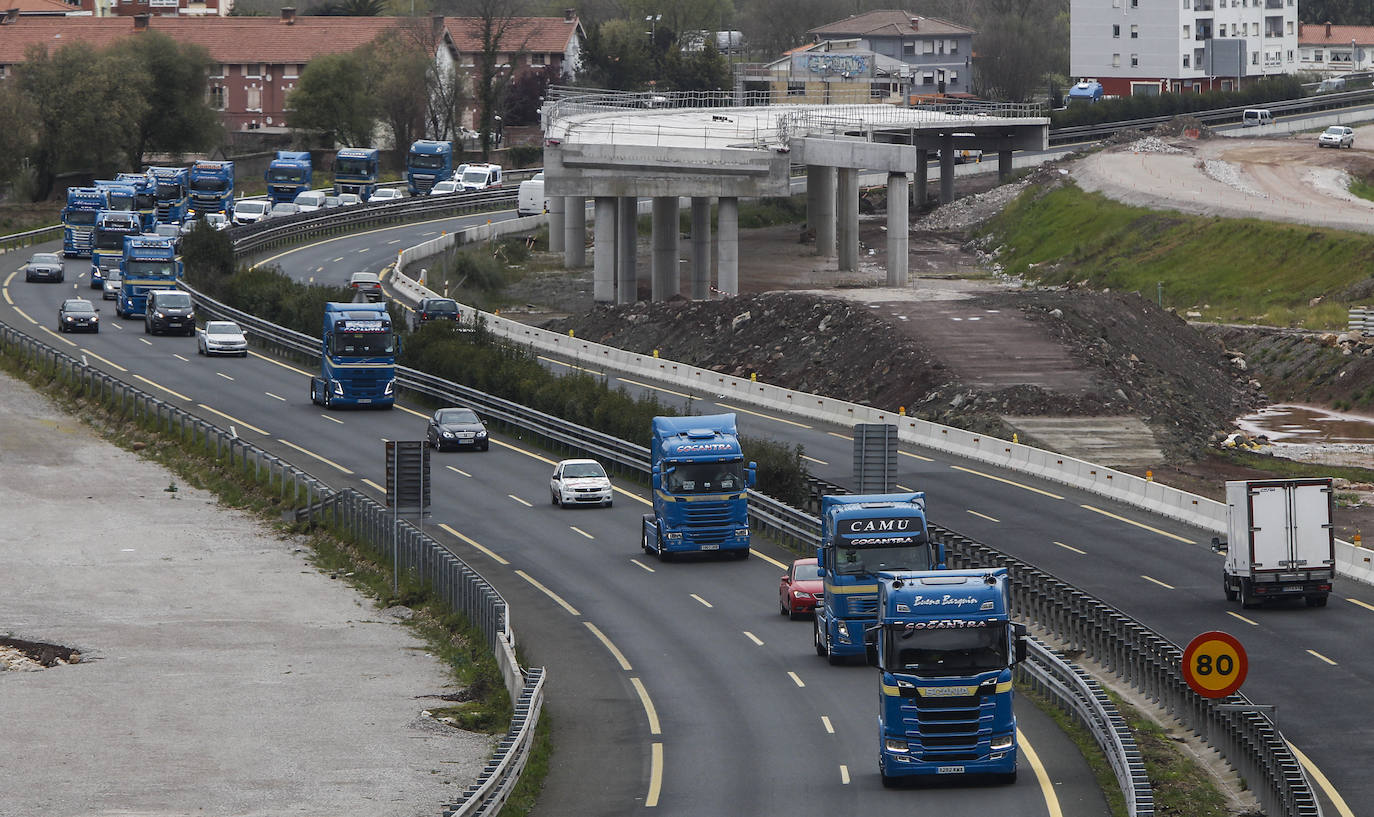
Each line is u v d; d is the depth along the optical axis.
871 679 149.62
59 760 126.50
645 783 121.12
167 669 154.25
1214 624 168.88
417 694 146.62
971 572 119.69
